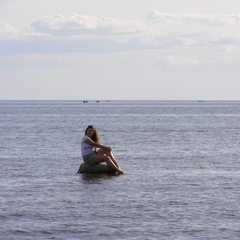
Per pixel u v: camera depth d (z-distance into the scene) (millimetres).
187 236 18828
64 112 198375
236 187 27969
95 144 33031
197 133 74500
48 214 21672
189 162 39062
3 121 116125
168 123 108312
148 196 25484
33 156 42531
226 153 45875
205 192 26531
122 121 118812
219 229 19688
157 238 18594
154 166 36656
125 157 42312
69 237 18656
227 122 113125
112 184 28859
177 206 23281
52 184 28719
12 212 21891
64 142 57250
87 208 22812
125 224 20312
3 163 37750
